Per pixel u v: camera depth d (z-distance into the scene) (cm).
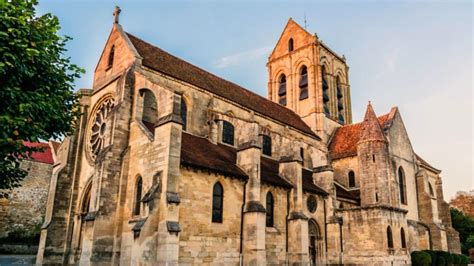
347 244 3784
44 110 1858
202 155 2917
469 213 9850
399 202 4222
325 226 3766
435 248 4578
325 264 3638
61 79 2097
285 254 3194
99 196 2678
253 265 2752
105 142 2930
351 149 4953
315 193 3700
